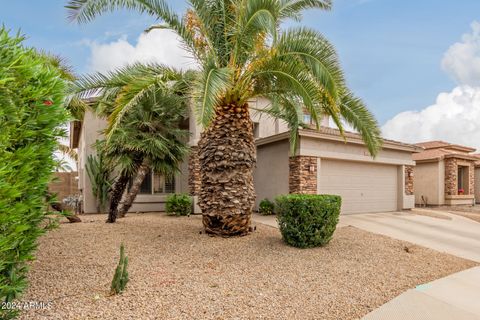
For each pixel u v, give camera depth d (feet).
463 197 75.00
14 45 10.75
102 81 29.48
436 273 21.31
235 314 14.29
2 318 10.66
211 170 29.71
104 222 38.34
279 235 30.78
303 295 16.75
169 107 40.04
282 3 29.94
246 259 22.94
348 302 16.05
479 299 16.78
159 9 26.63
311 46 24.08
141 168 42.14
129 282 17.69
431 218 46.03
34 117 11.15
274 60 25.63
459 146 83.15
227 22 29.17
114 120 25.59
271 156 51.57
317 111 25.09
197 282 18.13
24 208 10.42
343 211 49.83
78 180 66.64
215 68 23.84
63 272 18.95
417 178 77.66
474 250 28.37
